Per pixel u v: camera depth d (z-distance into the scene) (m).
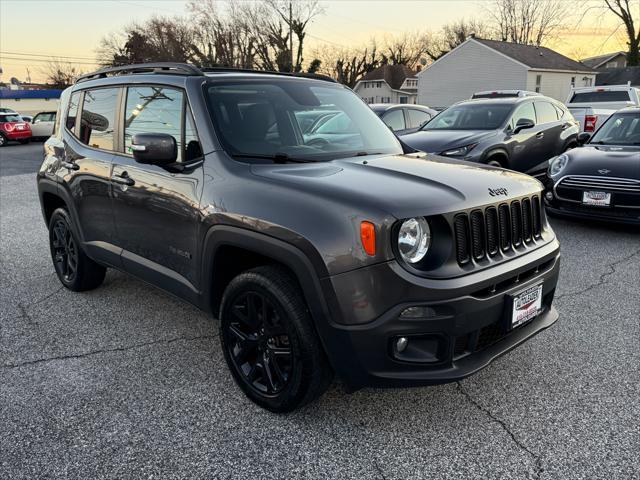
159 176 3.09
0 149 23.42
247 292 2.62
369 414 2.68
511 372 3.07
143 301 4.27
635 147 6.59
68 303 4.24
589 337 3.51
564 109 9.25
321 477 2.25
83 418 2.67
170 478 2.25
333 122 3.40
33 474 2.27
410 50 74.25
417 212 2.24
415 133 7.96
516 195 2.67
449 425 2.59
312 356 2.42
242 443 2.47
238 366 2.80
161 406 2.77
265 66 50.78
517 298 2.53
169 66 3.34
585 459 2.32
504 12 57.94
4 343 3.53
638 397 2.79
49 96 45.38
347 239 2.23
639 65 40.66
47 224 4.62
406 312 2.22
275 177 2.60
